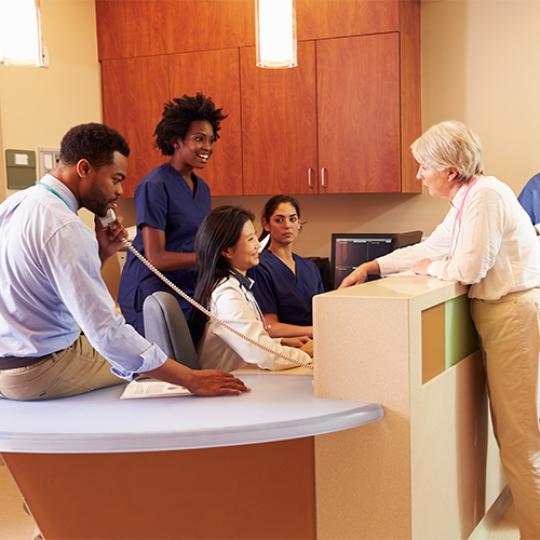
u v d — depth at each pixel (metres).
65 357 2.08
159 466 2.00
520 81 4.38
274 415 1.87
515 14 4.37
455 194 2.61
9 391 2.06
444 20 4.52
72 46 4.79
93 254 1.95
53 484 2.01
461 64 4.50
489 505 2.87
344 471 2.04
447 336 2.36
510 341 2.54
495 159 4.47
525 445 2.57
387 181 4.33
